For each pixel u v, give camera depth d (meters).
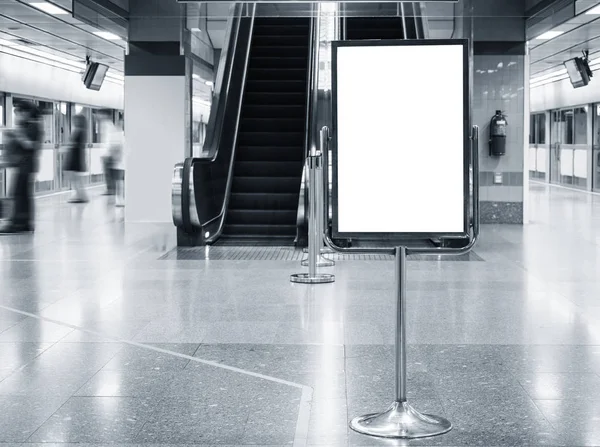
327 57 14.41
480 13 14.38
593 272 9.34
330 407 4.55
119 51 18.08
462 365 5.39
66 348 5.86
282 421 4.31
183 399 4.68
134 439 4.04
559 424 4.24
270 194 13.17
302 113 14.55
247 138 14.11
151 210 15.23
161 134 15.07
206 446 3.95
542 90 27.45
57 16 13.69
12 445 3.96
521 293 8.02
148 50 14.91
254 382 5.02
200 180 11.93
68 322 6.73
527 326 6.55
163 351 5.78
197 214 11.52
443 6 13.84
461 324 6.62
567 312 7.09
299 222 11.54
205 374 5.20
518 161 15.30
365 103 4.27
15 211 13.47
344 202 4.29
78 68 21.39
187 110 15.25
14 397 4.72
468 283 8.61
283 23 16.84
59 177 22.78
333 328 6.50
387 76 4.27
